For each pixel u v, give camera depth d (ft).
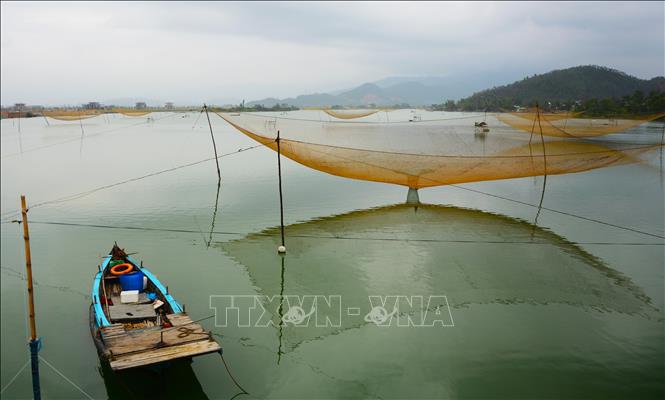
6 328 36.96
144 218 68.74
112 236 60.34
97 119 389.39
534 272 47.88
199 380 30.78
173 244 57.16
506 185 95.14
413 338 35.50
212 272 48.42
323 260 51.75
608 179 101.45
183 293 43.34
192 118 476.54
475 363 32.27
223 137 208.54
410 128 205.46
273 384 30.37
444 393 29.22
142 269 42.29
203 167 118.21
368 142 142.41
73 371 31.91
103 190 88.74
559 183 97.09
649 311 39.24
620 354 32.94
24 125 299.17
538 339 35.04
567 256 52.37
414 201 76.89
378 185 94.32
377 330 36.76
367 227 63.98
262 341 35.37
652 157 116.16
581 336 35.37
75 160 129.80
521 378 30.48
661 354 32.86
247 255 53.26
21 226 65.26
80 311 40.16
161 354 27.43
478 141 140.67
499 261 50.96
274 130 103.96
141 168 115.85
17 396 29.43
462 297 42.34
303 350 34.09
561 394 28.89
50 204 77.61
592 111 178.50
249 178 102.01
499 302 41.22
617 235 59.82
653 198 81.51
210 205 76.54
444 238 59.11
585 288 43.86
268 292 43.65
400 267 49.60
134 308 35.17
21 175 105.40
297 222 66.44
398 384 30.14
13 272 48.62
